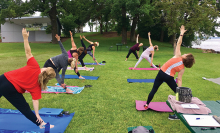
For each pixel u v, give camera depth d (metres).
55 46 23.08
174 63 3.19
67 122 3.01
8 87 2.27
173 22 14.83
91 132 2.77
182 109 2.65
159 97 4.47
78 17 33.38
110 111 3.56
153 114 3.45
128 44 25.69
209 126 2.24
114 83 5.80
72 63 4.33
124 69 8.41
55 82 5.82
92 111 3.55
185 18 15.45
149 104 3.89
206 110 2.63
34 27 31.64
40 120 2.62
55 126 2.84
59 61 4.42
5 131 2.55
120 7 20.66
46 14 21.42
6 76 2.32
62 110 3.47
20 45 22.59
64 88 4.68
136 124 3.06
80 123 3.04
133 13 19.34
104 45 24.77
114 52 17.36
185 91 2.77
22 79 2.36
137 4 18.98
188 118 2.44
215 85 5.66
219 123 2.32
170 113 3.50
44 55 14.04
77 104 3.89
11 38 32.53
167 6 14.80
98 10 27.75
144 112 3.54
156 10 20.84
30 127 2.77
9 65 8.97
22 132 2.53
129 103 4.02
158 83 3.41
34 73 2.43
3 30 32.09
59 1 22.84
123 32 25.69
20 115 3.24
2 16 20.88
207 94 4.73
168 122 3.14
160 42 29.48
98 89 5.07
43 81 2.49
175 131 2.86
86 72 7.55
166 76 3.25
